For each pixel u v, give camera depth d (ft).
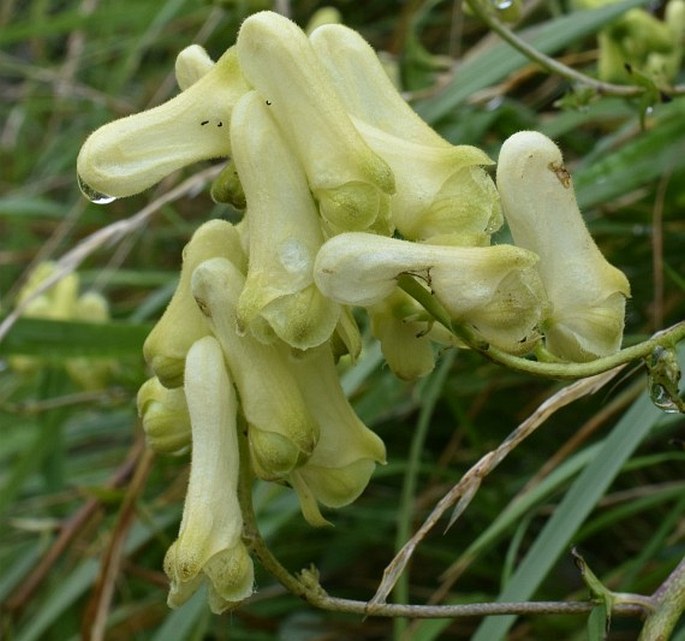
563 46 1.08
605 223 1.14
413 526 1.20
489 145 1.26
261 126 0.70
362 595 1.25
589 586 0.73
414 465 0.99
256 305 0.69
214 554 0.71
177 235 1.69
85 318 1.42
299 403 0.72
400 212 0.70
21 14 2.28
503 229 1.02
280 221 0.70
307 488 0.74
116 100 1.77
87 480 1.45
